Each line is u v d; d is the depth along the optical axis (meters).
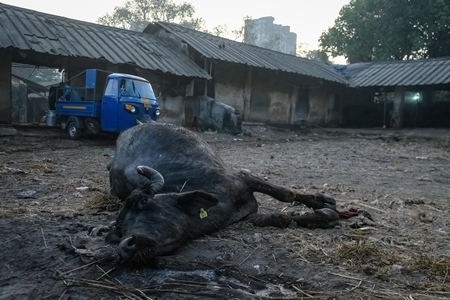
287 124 23.64
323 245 4.20
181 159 4.75
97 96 13.20
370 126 25.70
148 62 16.73
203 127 18.45
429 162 12.57
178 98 18.94
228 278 3.36
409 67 24.33
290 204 6.04
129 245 3.18
